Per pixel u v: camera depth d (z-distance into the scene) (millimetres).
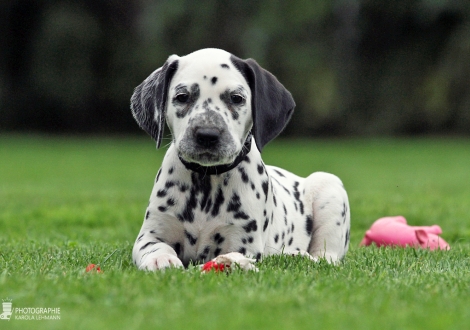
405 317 4852
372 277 6438
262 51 41062
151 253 6820
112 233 11438
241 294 5438
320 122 45406
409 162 31031
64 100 45156
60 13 43969
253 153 7375
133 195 17922
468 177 24422
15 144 40062
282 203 8062
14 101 46875
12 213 14109
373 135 46781
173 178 7145
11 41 46156
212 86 6848
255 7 41812
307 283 5945
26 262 7199
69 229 12094
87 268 6695
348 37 45344
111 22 45344
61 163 30031
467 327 4668
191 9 41625
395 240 9609
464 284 6199
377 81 46656
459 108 43438
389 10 45281
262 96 7160
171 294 5422
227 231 7117
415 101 45906
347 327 4594
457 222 12945
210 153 6562
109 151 36812
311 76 42312
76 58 44125
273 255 7305
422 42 46000
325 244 8172
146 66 44031
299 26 42094
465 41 42156
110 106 47562
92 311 5008
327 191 8555
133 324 4633
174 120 6945
